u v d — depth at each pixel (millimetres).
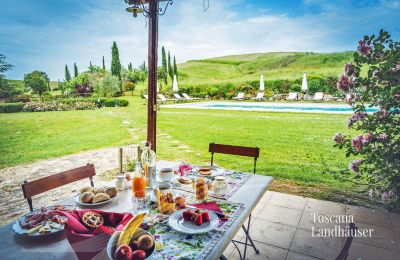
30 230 1306
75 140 8141
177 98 23828
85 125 10781
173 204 1587
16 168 5512
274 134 8398
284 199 3758
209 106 18281
